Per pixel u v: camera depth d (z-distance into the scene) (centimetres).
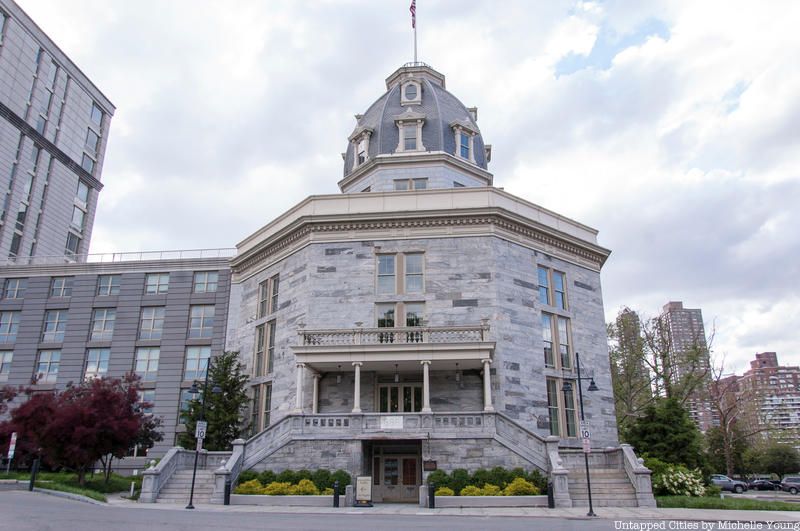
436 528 1535
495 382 2997
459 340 3052
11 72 5712
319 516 1914
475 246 3284
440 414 2664
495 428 2625
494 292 3180
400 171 4025
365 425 2689
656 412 3331
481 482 2467
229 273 4544
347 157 4475
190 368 4350
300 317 3306
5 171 5572
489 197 3412
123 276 4681
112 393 3169
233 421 3331
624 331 5341
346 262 3338
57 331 4681
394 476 2877
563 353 3450
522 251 3412
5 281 4850
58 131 6356
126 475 4031
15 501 2123
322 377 3109
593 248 3791
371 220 3362
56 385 4447
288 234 3544
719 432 6656
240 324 3897
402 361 2848
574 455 2709
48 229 6094
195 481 2656
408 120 4172
